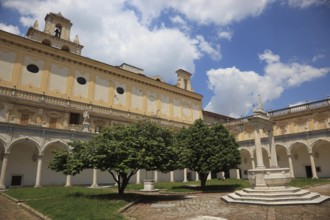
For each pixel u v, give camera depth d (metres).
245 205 12.99
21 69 30.33
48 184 29.28
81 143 17.78
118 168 15.32
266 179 15.02
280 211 10.96
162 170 17.16
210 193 21.83
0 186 23.14
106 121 35.97
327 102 34.28
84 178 32.09
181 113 48.34
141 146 16.44
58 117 31.73
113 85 39.00
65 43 38.00
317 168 35.91
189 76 53.97
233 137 27.25
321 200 12.75
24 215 11.72
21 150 28.31
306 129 35.97
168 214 11.56
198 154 25.61
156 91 45.09
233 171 46.03
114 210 11.96
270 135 18.75
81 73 35.94
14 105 28.67
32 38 35.22
